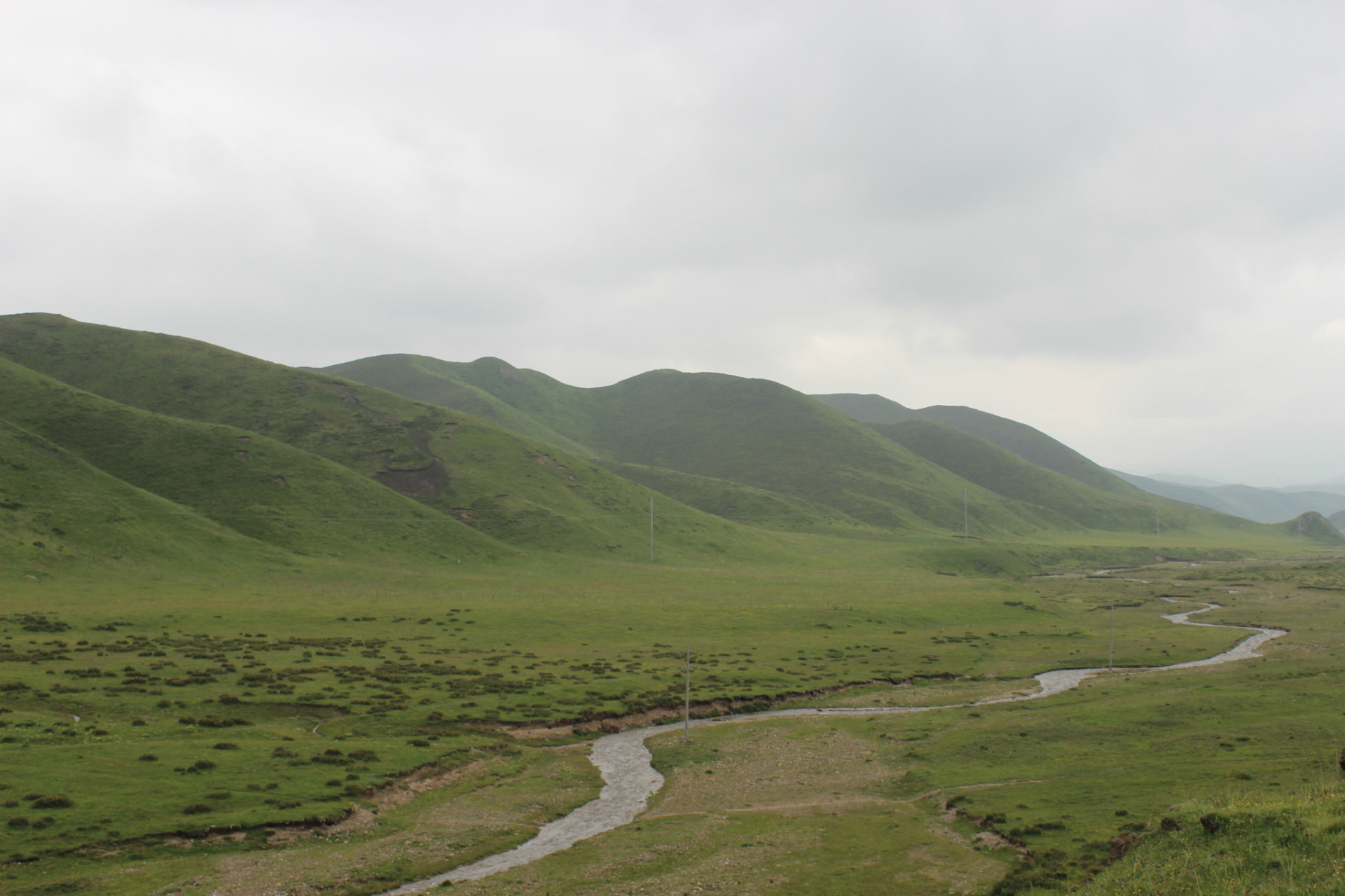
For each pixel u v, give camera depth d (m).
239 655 85.38
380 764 53.38
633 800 50.97
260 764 50.75
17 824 38.25
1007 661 100.88
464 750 59.19
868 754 59.94
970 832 39.94
